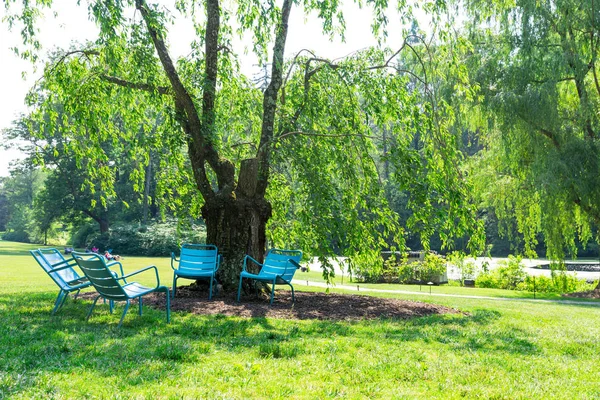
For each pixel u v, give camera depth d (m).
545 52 19.06
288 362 5.04
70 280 7.91
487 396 4.27
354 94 11.09
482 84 19.53
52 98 10.80
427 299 13.73
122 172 51.25
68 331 6.05
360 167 11.55
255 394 3.97
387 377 4.70
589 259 48.59
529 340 7.20
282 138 10.64
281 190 12.44
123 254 43.12
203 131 10.09
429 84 11.52
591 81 20.94
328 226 10.09
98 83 10.27
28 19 9.75
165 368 4.54
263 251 10.77
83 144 11.13
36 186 88.88
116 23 9.00
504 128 19.30
